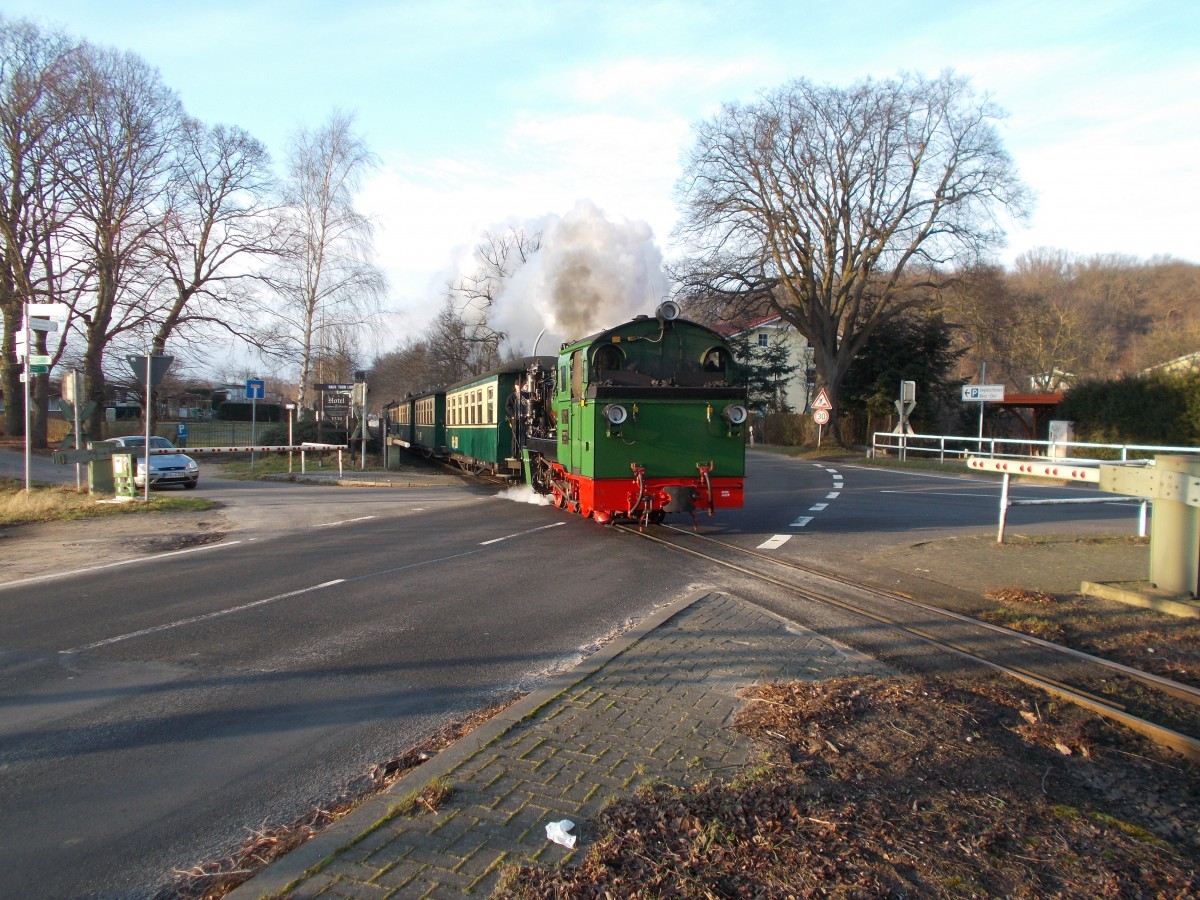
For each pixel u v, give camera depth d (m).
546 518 13.57
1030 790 3.63
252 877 2.97
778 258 35.31
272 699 5.02
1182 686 4.97
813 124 33.56
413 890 2.79
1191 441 24.77
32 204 31.56
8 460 30.03
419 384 65.69
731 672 5.15
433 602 7.54
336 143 34.69
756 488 19.67
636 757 3.84
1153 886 2.90
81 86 29.69
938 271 34.72
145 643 6.32
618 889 2.77
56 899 2.95
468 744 4.00
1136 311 52.91
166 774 3.99
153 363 16.94
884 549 10.12
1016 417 35.28
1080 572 8.34
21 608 7.70
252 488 21.28
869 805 3.39
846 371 37.38
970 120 32.31
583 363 11.73
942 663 5.44
